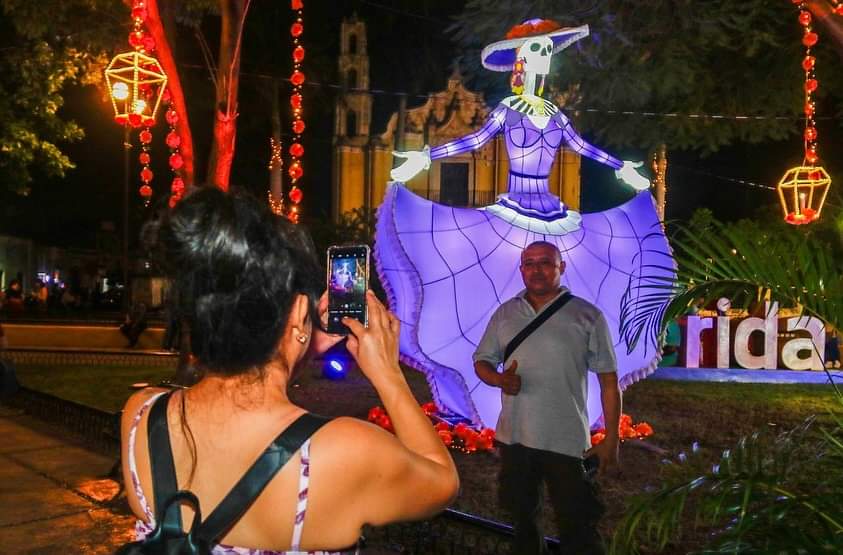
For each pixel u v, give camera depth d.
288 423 1.48
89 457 7.26
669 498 2.76
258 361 1.50
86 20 12.38
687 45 8.78
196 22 10.60
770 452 3.04
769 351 14.55
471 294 7.61
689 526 4.92
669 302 3.31
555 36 7.71
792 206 7.30
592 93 9.33
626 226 8.23
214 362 1.50
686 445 8.08
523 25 7.75
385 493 1.48
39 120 17.14
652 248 8.11
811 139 7.13
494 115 7.92
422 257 7.59
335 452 1.44
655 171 22.30
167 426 1.54
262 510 1.43
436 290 7.57
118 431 7.30
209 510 1.46
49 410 8.98
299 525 1.42
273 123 27.53
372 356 1.68
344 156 36.06
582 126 10.72
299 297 1.58
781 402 11.21
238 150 32.16
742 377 14.06
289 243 1.58
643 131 10.62
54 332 19.88
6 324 22.56
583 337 3.74
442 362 7.54
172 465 1.51
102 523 5.39
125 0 6.53
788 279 3.10
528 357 3.71
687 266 3.26
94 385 12.02
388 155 36.28
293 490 1.42
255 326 1.49
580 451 3.66
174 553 1.39
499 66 8.18
